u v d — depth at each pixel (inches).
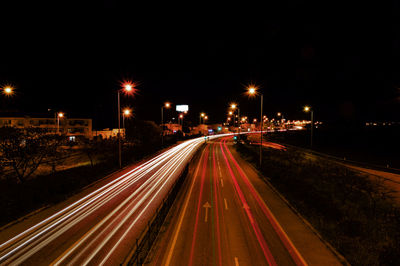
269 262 404.8
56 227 512.1
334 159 1487.5
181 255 420.8
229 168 1248.8
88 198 711.1
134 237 474.9
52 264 382.3
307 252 436.5
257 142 2696.9
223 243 465.4
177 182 805.9
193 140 3117.6
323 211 595.2
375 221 525.7
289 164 1178.0
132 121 1967.3
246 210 641.0
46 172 1061.1
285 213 621.6
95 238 467.8
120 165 1146.7
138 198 717.9
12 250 419.8
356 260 401.7
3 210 536.7
